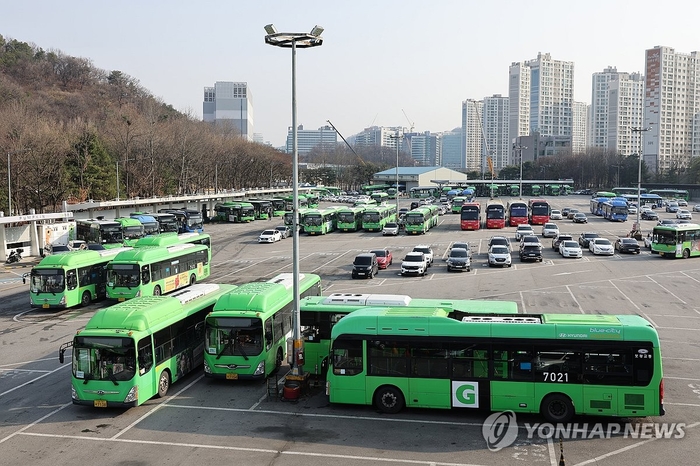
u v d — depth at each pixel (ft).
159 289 142.41
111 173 356.79
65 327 119.96
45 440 66.49
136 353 73.46
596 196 487.20
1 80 469.16
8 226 221.05
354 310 84.17
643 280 166.71
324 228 287.89
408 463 59.67
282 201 398.83
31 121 337.52
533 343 69.56
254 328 82.28
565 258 209.46
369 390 73.31
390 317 73.26
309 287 106.63
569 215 342.85
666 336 107.24
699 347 99.91
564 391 68.90
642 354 67.56
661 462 59.11
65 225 233.76
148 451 63.10
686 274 176.14
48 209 321.52
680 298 141.79
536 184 593.42
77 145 338.75
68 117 472.85
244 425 69.92
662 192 522.88
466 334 71.15
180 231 286.05
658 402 67.10
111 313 76.95
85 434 67.97
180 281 153.48
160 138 407.44
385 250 198.29
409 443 64.34
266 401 77.92
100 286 144.97
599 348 68.28
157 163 400.67
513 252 221.87
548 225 271.08
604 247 215.92
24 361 97.71
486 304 82.64
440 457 60.90
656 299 140.87
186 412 74.28
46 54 624.59
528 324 70.08
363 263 173.68
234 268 194.70
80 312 133.49
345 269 188.75
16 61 574.97
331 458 60.95
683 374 86.17
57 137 323.57
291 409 74.95
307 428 68.85
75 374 73.77
